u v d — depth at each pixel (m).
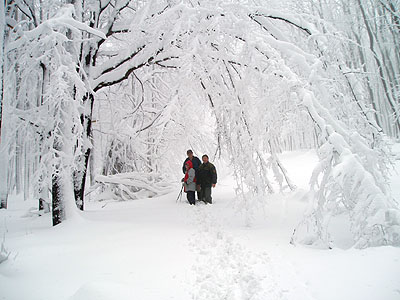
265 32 5.72
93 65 6.89
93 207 8.66
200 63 5.20
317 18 5.28
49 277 2.95
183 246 3.87
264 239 4.02
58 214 5.16
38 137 6.01
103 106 11.57
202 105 6.41
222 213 6.30
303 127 5.11
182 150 9.66
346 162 3.32
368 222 3.08
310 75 4.33
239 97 5.44
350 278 2.31
